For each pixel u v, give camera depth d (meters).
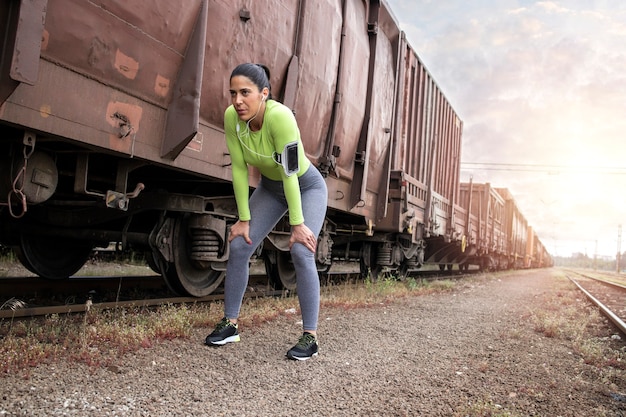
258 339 3.87
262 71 3.15
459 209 15.46
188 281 5.15
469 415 2.57
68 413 2.14
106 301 5.12
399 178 8.96
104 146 3.22
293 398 2.64
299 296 3.52
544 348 4.50
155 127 3.67
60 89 2.91
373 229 9.34
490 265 25.66
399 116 9.01
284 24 5.04
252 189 5.25
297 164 3.23
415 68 10.22
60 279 5.60
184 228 5.05
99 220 4.93
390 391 2.89
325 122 6.23
